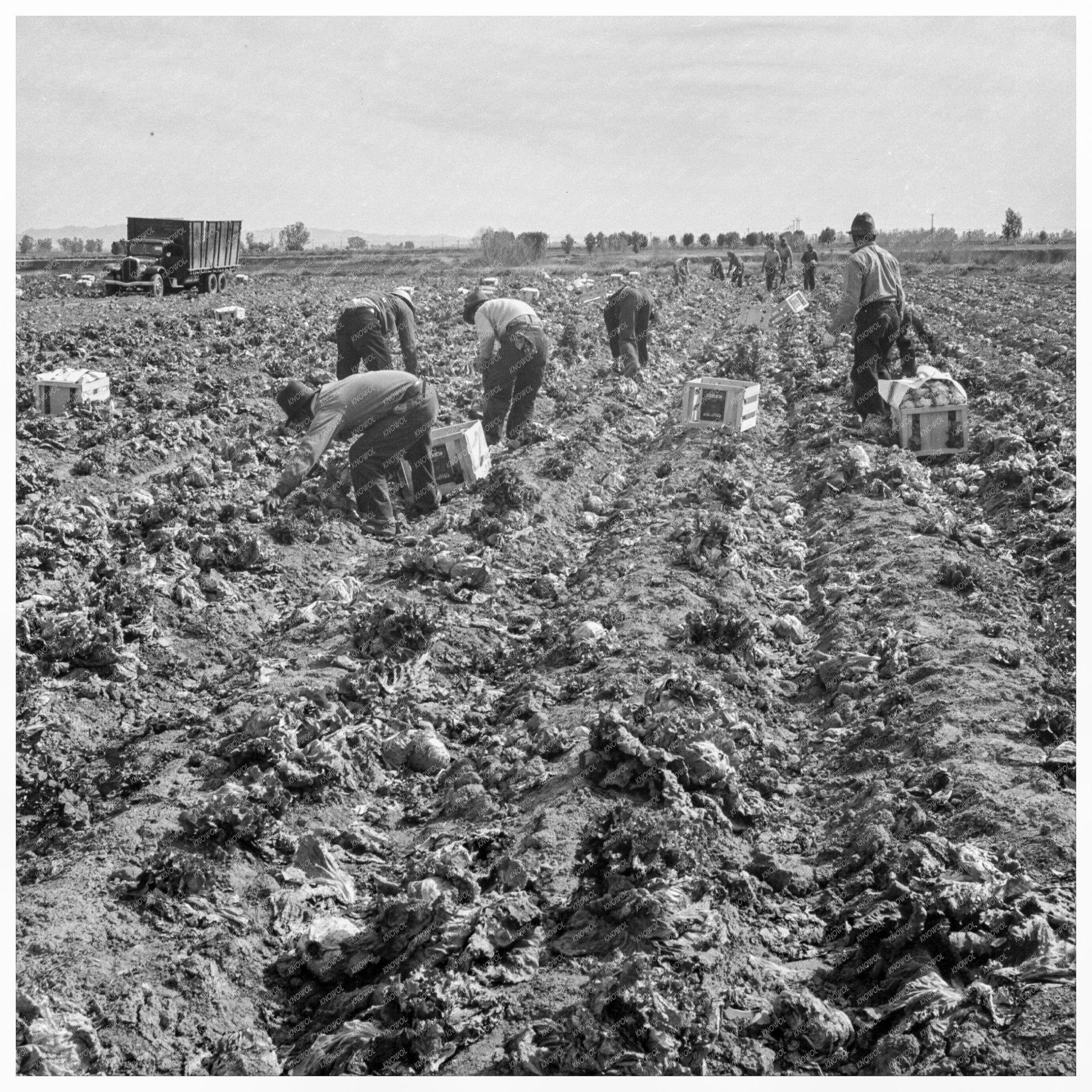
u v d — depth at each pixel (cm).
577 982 578
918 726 806
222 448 1622
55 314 3397
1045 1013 528
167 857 668
